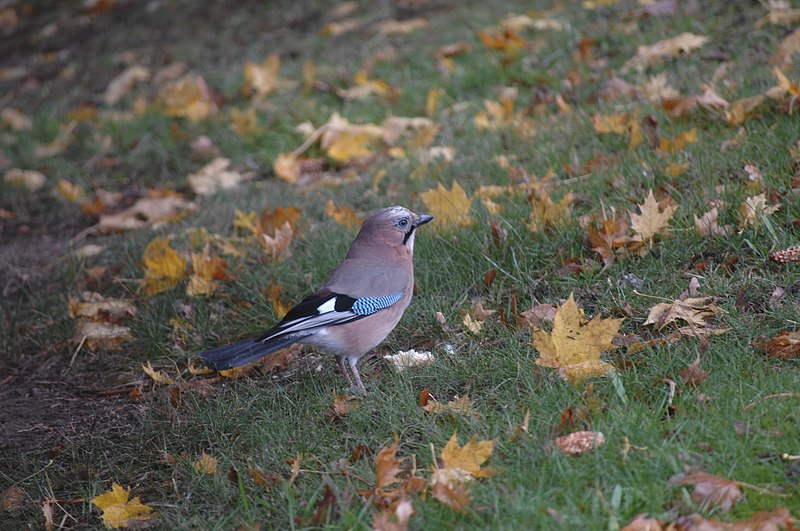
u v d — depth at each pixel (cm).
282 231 1128
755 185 956
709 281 859
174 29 2258
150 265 1109
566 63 1496
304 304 822
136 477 784
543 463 651
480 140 1313
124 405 921
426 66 1650
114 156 1653
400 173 1293
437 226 1047
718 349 760
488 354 840
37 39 2420
